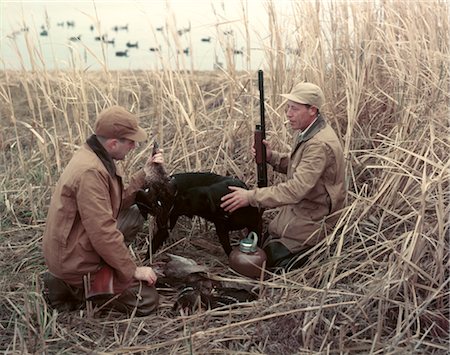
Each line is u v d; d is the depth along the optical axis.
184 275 3.57
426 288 3.17
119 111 3.24
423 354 2.89
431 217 3.83
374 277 3.37
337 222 3.83
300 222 3.80
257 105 5.56
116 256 3.20
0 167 5.48
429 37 5.09
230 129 4.97
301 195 3.59
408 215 3.68
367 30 5.10
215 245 4.31
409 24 5.05
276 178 4.63
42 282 3.73
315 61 5.02
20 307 3.37
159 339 3.14
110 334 3.22
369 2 5.17
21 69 5.44
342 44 5.12
